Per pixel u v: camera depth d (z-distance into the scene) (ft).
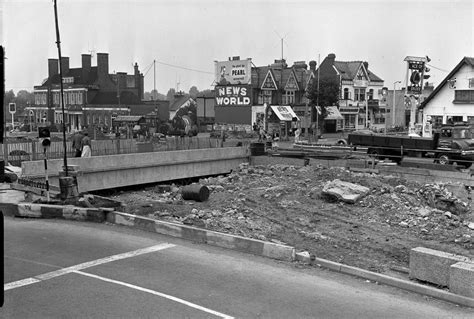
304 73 233.14
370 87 255.29
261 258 40.60
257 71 217.77
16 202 56.08
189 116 254.06
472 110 168.35
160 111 289.53
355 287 34.27
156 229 47.96
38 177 69.15
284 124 212.84
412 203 74.08
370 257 47.03
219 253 41.57
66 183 57.67
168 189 87.56
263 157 110.73
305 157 110.93
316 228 59.41
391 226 62.23
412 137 103.14
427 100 179.73
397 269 40.57
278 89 220.64
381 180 86.22
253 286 33.53
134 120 213.05
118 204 61.21
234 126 204.64
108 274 35.04
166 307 29.17
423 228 60.90
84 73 291.99
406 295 32.96
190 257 39.99
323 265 38.65
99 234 46.75
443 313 29.68
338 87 217.15
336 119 230.48
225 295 31.55
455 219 67.10
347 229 59.57
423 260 34.24
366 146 108.17
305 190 79.77
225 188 85.20
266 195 76.18
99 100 278.67
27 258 38.50
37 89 310.04
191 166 99.86
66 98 288.92
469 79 169.07
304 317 28.35
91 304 29.35
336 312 29.27
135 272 35.68
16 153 83.51
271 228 57.47
